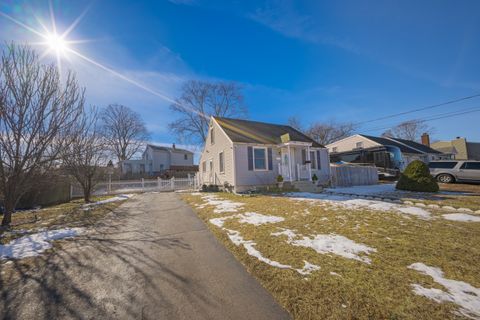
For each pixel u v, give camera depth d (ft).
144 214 24.89
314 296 7.84
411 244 12.60
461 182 41.78
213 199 34.63
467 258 10.69
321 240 13.58
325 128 123.75
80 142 31.83
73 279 9.72
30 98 20.65
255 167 44.52
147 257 12.14
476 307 7.03
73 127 28.35
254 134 50.26
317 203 25.95
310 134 126.00
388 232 14.82
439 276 9.05
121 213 25.70
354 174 52.70
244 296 8.13
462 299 7.47
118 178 89.15
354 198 30.09
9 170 20.26
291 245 12.93
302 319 6.72
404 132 130.82
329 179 52.49
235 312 7.18
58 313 7.38
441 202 23.82
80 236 16.31
